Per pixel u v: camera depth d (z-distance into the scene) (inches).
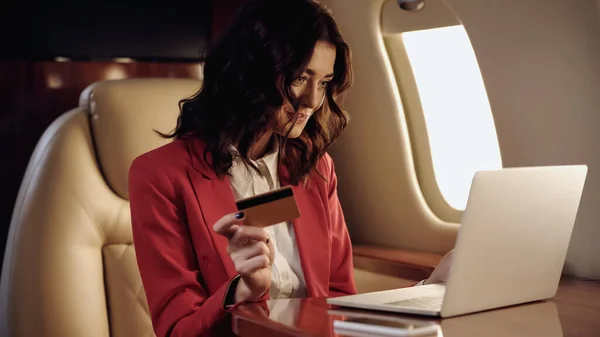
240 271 48.7
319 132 63.4
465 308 46.8
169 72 94.8
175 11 94.7
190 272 55.8
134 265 70.9
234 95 58.0
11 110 88.4
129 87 74.5
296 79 57.0
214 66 59.7
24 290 66.5
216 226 48.1
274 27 56.3
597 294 57.6
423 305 47.9
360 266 81.3
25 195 69.5
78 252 68.0
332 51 58.0
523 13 65.2
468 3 69.4
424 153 81.9
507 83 69.2
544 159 68.3
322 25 57.0
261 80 56.7
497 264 47.6
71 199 68.8
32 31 88.6
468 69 75.4
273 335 44.0
